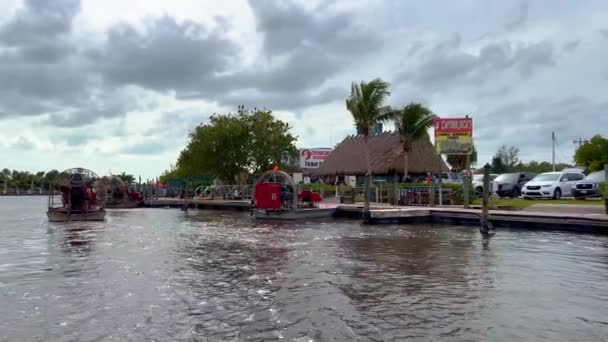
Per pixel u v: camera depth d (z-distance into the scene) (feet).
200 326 20.40
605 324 20.43
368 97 106.42
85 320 21.43
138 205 141.69
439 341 18.39
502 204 77.61
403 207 81.35
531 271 31.94
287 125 156.56
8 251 43.80
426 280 29.14
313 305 23.44
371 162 133.39
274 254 40.16
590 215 56.59
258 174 152.15
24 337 19.27
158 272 32.40
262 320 21.13
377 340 18.52
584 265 34.09
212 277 30.53
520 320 20.98
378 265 34.40
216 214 102.78
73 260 38.04
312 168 179.32
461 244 46.11
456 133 82.02
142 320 21.31
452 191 89.66
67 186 86.89
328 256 38.78
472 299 24.52
